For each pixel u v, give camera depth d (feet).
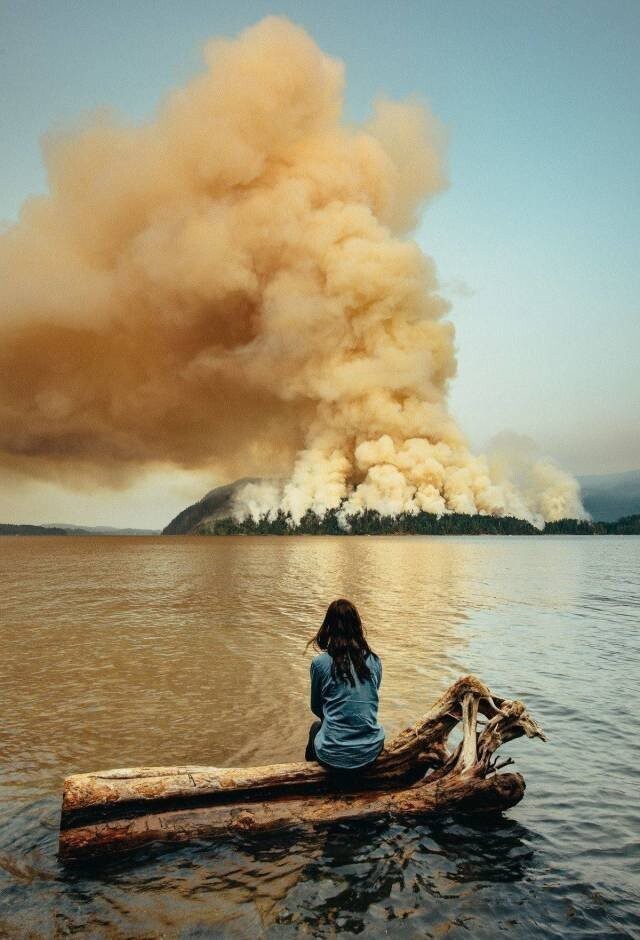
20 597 91.50
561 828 19.99
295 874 17.15
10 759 26.16
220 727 30.50
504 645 51.39
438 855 18.21
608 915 15.24
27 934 14.35
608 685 38.11
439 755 22.88
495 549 358.64
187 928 14.65
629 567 172.35
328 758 21.31
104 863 17.80
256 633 58.08
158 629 60.59
